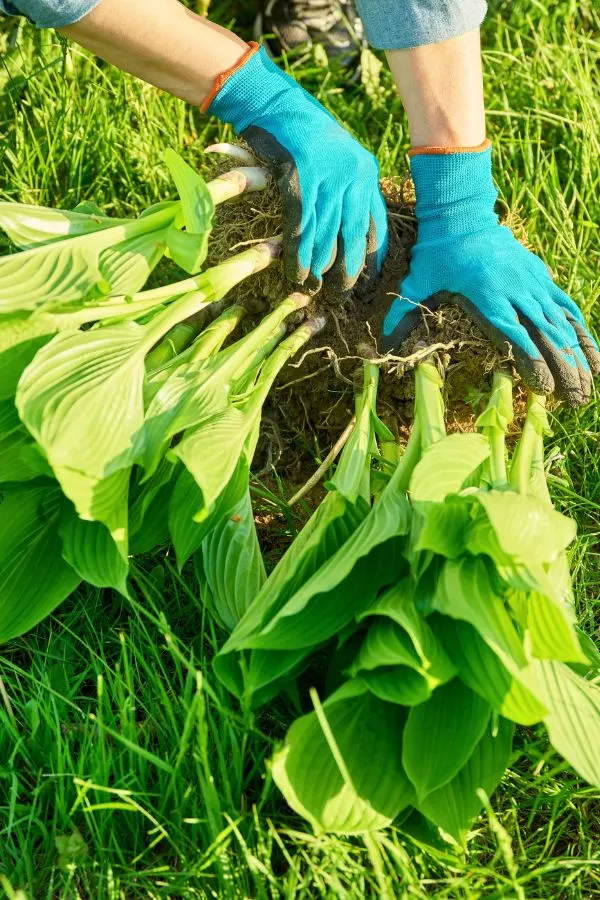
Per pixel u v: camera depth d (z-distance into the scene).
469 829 1.41
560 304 1.65
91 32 1.58
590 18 2.12
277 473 1.70
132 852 1.42
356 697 1.43
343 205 1.60
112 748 1.44
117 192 1.93
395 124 2.01
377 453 1.58
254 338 1.56
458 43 1.61
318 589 1.39
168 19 1.59
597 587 1.63
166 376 1.55
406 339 1.62
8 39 1.95
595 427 1.74
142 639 1.54
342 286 1.62
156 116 1.99
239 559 1.52
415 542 1.45
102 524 1.48
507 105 1.98
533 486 1.54
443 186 1.63
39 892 1.41
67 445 1.42
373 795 1.39
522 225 1.78
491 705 1.38
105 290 1.50
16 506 1.52
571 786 1.45
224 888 1.38
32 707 1.45
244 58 1.62
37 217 1.57
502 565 1.38
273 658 1.43
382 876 1.36
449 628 1.42
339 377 1.64
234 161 1.68
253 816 1.42
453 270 1.61
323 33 2.10
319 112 1.64
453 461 1.45
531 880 1.42
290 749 1.38
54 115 1.93
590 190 1.89
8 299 1.48
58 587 1.50
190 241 1.51
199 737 1.38
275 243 1.60
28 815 1.42
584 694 1.42
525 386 1.60
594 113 1.98
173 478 1.55
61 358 1.47
